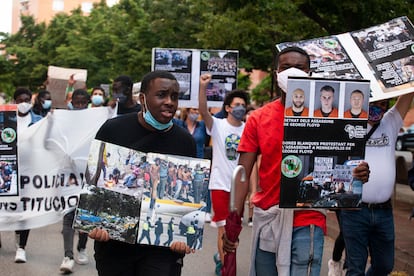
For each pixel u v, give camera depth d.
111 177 3.91
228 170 6.75
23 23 48.62
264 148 4.10
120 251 3.99
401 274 7.52
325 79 3.85
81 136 7.25
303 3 12.40
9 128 6.71
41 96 10.28
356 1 11.64
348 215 5.21
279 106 4.12
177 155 4.05
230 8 14.11
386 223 5.21
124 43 34.50
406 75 4.69
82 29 43.84
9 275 6.96
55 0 79.56
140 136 4.02
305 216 4.10
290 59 4.16
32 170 7.04
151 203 3.93
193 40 26.38
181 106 8.78
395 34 4.77
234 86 8.80
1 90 44.78
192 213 3.97
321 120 3.87
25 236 7.58
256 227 4.27
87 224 3.88
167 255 4.01
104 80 40.62
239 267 7.77
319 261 4.12
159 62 8.73
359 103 3.89
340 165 3.90
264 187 4.17
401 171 15.39
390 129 5.22
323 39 4.75
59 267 7.40
